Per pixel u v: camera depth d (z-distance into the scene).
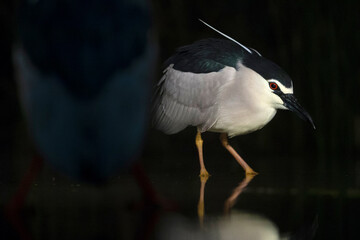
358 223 6.36
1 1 20.86
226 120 12.48
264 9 21.41
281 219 6.64
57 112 5.18
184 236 5.67
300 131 18.80
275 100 12.39
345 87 18.30
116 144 5.21
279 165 14.43
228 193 8.93
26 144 18.39
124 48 5.26
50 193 8.71
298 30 18.64
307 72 18.50
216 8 21.53
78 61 5.15
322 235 5.70
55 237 5.57
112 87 5.17
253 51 13.11
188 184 10.30
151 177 11.55
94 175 5.27
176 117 12.91
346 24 18.25
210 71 12.48
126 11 5.41
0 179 10.87
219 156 17.34
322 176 11.70
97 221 6.40
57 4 5.37
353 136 18.31
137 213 6.94
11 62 20.64
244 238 5.62
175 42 20.62
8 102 20.19
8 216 6.75
